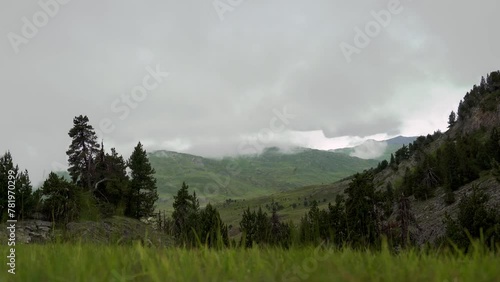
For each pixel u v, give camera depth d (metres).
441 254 4.10
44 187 40.62
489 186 82.81
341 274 2.84
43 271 3.21
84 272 2.97
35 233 23.81
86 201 46.38
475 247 3.48
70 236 6.09
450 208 87.56
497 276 2.77
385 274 3.13
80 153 70.00
